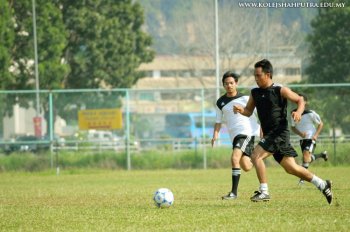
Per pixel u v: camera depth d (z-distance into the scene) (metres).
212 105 123.94
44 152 66.06
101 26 110.56
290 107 63.94
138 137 74.31
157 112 113.75
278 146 26.77
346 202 28.52
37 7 101.25
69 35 109.12
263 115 27.02
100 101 66.38
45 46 101.88
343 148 64.56
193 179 50.12
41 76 100.75
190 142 70.44
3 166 65.81
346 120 64.44
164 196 27.64
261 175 28.50
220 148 67.62
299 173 26.72
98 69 110.94
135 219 23.95
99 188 41.91
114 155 66.81
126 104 66.00
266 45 110.00
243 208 26.64
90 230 21.58
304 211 25.17
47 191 40.06
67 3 109.69
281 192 35.00
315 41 94.94
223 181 47.06
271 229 20.69
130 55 114.62
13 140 68.31
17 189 42.94
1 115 66.75
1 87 96.44
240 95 32.91
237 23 122.19
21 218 25.33
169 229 21.30
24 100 67.06
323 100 64.56
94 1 112.19
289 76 111.00
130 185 44.44
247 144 32.09
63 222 23.83
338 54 93.12
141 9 118.25
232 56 124.56
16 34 101.25
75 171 65.44
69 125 66.38
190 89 65.69
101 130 66.69
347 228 20.64
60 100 66.06
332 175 50.56
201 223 22.50
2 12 96.94
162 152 67.56
